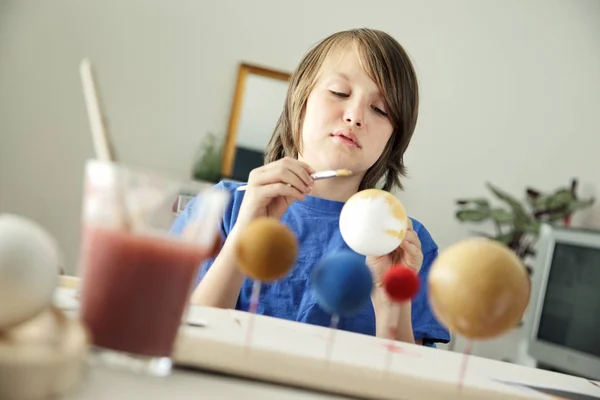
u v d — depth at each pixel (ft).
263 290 3.22
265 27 8.55
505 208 9.15
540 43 9.39
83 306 1.16
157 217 1.18
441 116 9.08
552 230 6.94
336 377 1.28
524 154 9.33
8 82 7.87
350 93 3.37
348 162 3.34
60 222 8.00
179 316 1.19
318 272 1.32
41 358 0.87
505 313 1.22
